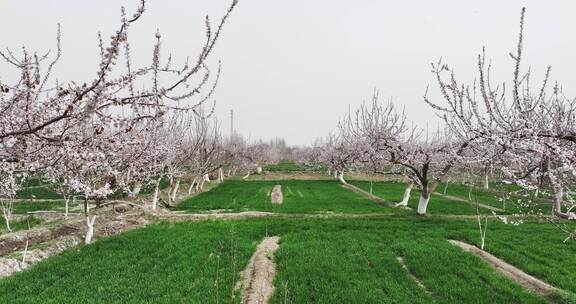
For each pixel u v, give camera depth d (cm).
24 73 530
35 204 2455
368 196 3219
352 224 1920
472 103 767
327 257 1296
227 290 1013
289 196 3231
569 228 1822
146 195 2964
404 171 2581
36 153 618
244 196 3294
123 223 1989
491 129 746
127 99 529
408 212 2273
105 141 637
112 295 972
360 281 1084
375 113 2688
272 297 963
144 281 1076
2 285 1055
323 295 984
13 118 565
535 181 822
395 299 967
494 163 981
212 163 3781
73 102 478
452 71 787
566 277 1144
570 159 645
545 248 1467
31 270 1176
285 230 1803
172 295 969
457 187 3991
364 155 2756
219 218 2130
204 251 1367
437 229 1806
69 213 2144
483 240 1475
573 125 791
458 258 1302
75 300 930
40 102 573
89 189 801
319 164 6275
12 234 1499
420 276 1170
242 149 6444
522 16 650
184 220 2105
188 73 516
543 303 945
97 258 1303
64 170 709
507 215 2186
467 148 1631
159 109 569
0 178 1106
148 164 1845
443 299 978
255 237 1677
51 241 1519
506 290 1017
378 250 1421
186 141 3400
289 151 12838
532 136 663
